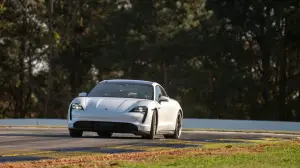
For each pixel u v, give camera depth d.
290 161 25.55
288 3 153.12
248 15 155.38
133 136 49.53
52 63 169.00
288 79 163.50
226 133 64.12
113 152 30.56
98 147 33.69
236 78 155.12
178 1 166.62
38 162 24.14
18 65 170.75
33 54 171.38
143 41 161.50
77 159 25.48
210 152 30.28
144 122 41.69
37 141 37.94
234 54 158.62
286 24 156.25
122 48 163.75
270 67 160.25
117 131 41.41
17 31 166.50
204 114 158.00
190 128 83.19
